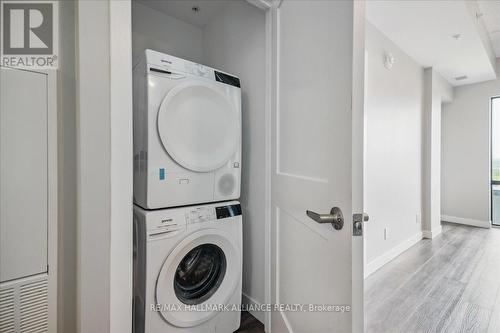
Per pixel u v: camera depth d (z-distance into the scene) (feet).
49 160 2.89
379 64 7.92
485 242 10.61
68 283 3.00
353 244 2.31
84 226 2.67
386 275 7.58
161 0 5.94
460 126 13.64
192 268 4.44
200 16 6.57
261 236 5.15
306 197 3.19
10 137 2.67
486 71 11.48
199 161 4.32
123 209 2.92
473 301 6.16
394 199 8.97
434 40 8.45
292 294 3.72
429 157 11.25
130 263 2.99
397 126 9.10
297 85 3.47
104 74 2.75
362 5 2.30
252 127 5.37
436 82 11.66
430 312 5.73
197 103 4.33
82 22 2.61
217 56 6.52
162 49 6.46
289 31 3.73
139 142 4.02
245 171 5.63
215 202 4.72
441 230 12.37
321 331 2.85
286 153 3.88
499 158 13.01
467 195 13.44
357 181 2.32
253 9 5.23
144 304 3.72
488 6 8.21
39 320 2.85
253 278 5.41
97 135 2.72
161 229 3.80
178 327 4.01
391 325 5.28
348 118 2.36
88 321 2.72
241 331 4.90
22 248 2.75
